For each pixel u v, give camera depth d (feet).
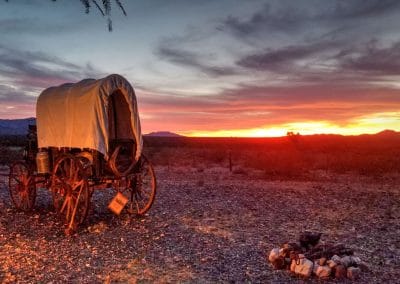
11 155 93.56
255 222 36.63
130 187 38.34
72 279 23.00
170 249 28.40
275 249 25.76
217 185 58.70
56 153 37.78
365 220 37.76
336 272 23.38
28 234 32.19
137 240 30.50
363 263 24.64
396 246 29.58
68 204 34.50
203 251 27.96
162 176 71.15
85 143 34.04
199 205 43.75
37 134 39.01
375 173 72.69
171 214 39.32
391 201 47.03
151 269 24.56
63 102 35.81
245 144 253.44
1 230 33.32
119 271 24.23
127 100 35.37
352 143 185.47
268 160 85.61
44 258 26.48
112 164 34.58
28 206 39.96
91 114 33.47
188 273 23.94
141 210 38.27
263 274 23.84
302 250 25.49
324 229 34.53
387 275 23.88
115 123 37.76
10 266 24.97
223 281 22.81
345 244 29.99
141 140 36.24
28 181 39.63
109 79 34.04
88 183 33.53
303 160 92.58
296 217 38.78
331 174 73.36
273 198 48.42
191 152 124.88
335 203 45.60
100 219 37.04
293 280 23.04
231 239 30.96
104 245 29.30
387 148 149.48
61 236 31.63
